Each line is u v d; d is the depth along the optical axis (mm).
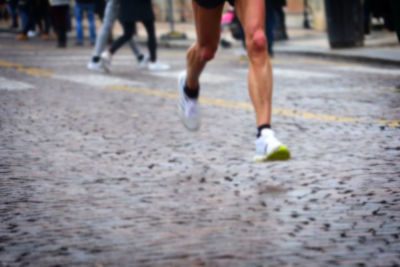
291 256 4594
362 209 5633
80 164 7668
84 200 6191
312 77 15539
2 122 10258
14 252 4844
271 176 6883
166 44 28703
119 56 22812
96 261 4609
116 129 9734
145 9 17844
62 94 13203
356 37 22875
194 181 6805
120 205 6000
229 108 11484
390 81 14406
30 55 22438
